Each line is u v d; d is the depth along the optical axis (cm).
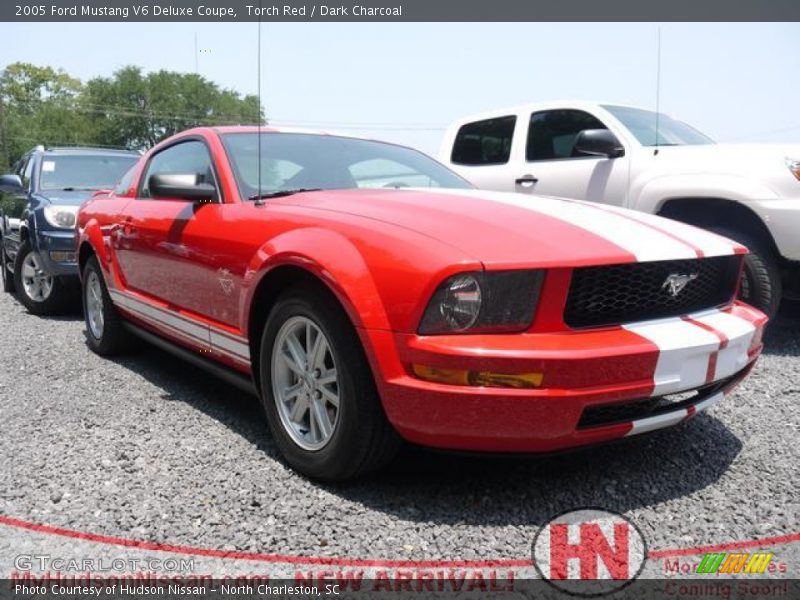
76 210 642
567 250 234
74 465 288
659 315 257
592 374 222
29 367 455
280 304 277
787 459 293
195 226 337
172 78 6328
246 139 364
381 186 364
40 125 6028
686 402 259
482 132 696
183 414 354
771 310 473
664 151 529
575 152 602
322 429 264
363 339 237
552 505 251
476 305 224
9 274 838
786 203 449
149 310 395
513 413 221
